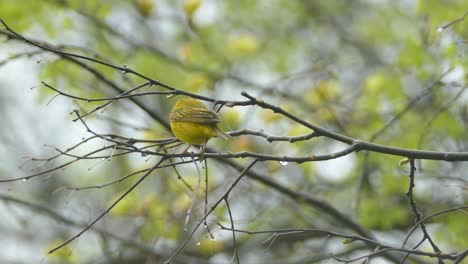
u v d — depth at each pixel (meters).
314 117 14.27
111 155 7.07
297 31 18.19
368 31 17.75
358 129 14.15
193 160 7.15
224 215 13.54
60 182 16.30
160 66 15.20
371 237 10.98
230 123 13.72
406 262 10.91
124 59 14.30
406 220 14.26
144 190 15.57
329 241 13.66
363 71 17.34
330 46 17.95
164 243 13.49
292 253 14.91
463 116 13.43
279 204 14.05
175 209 13.01
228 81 16.02
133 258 15.38
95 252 15.16
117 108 13.59
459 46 11.53
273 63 17.28
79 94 12.92
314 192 14.30
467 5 12.12
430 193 13.25
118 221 15.17
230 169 13.67
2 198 12.40
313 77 14.55
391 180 13.28
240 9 18.00
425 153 7.41
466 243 12.44
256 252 15.09
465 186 10.05
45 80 12.67
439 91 12.64
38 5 13.25
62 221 12.67
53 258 13.52
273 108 7.22
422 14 13.23
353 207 13.05
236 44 15.78
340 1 18.42
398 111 13.28
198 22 16.84
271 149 14.00
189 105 8.59
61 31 13.45
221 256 14.83
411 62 12.80
